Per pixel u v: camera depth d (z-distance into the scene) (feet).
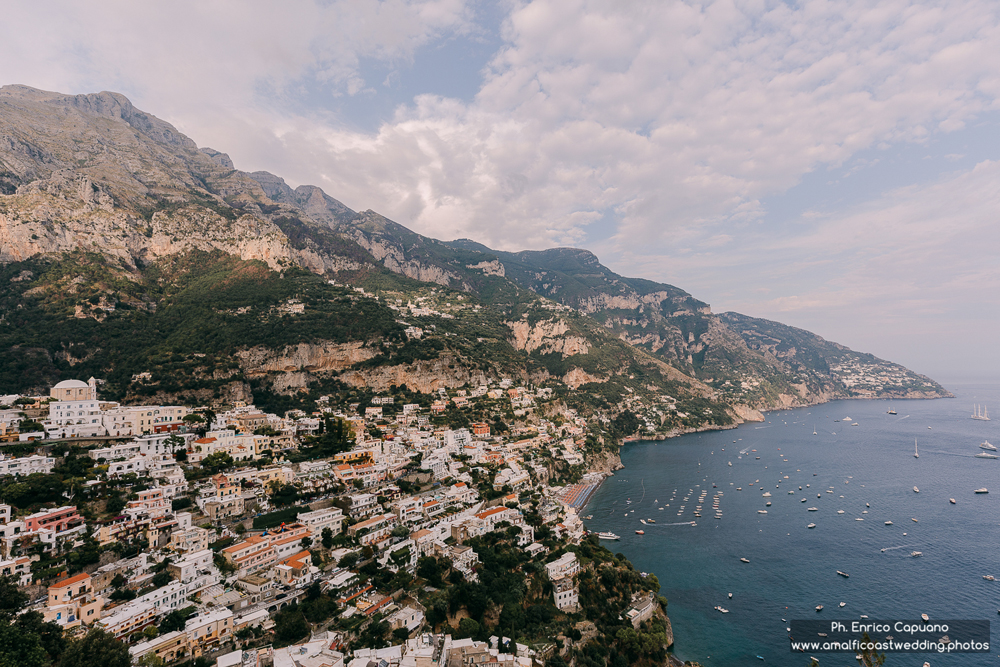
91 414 590.14
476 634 418.31
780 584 583.99
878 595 557.74
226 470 565.53
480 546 557.74
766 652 464.65
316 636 376.27
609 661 440.45
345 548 490.90
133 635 336.08
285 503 543.80
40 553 375.25
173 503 476.13
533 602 493.77
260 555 441.68
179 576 389.39
